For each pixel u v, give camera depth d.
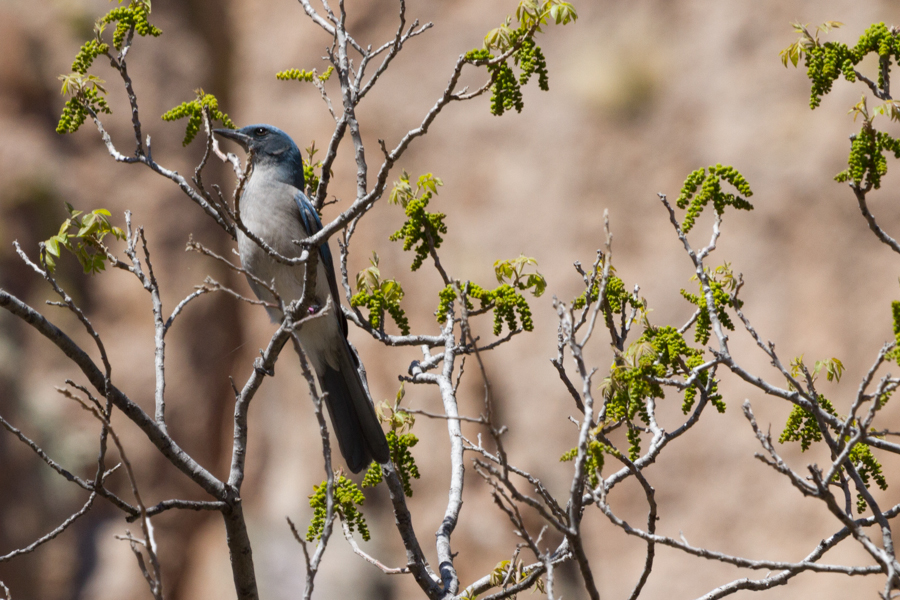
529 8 4.83
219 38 19.73
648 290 17.06
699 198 4.96
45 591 15.55
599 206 17.72
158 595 3.42
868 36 4.91
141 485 16.70
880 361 3.94
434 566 15.97
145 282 5.09
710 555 3.98
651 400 5.31
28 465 15.82
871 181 4.55
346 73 5.14
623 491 16.42
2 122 17.19
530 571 5.18
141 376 17.22
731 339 16.61
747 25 17.70
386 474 5.80
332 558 16.23
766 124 17.23
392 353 17.14
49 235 17.14
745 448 16.11
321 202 5.17
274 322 7.21
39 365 16.42
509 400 16.77
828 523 15.61
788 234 16.75
